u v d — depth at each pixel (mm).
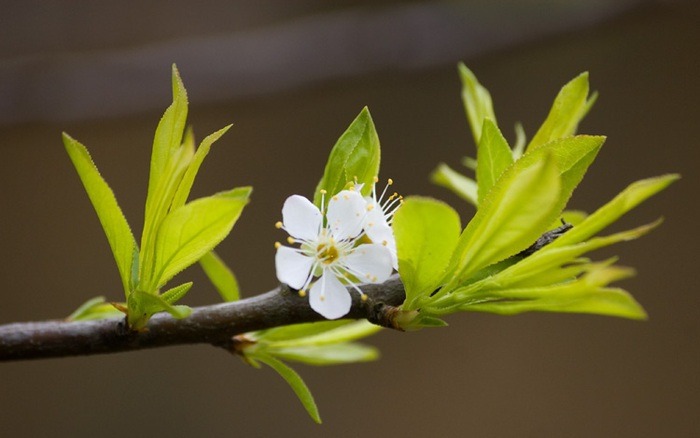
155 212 540
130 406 1126
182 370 1139
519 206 531
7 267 1197
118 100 821
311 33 865
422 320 544
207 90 845
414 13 875
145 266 543
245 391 1143
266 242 1190
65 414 1120
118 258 547
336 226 550
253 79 851
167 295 545
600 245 534
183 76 840
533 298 540
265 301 557
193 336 557
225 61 848
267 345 568
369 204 552
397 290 556
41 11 1066
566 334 1182
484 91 587
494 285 541
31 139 1070
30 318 1196
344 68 860
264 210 1196
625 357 1174
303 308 556
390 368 1165
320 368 1151
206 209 533
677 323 1188
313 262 548
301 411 1144
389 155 1196
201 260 571
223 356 1146
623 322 1184
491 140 553
